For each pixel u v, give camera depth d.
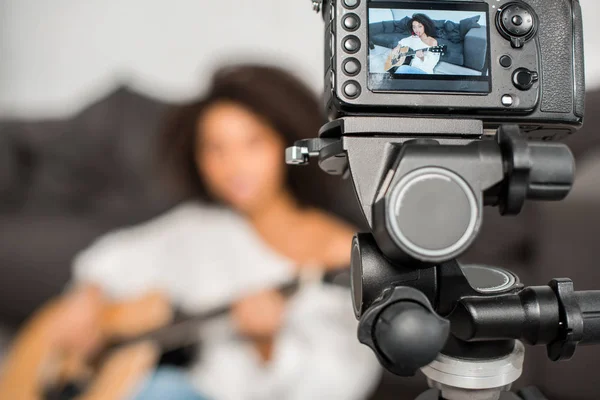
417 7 0.44
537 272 1.13
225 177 1.39
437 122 0.43
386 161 0.41
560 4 0.45
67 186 1.62
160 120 1.56
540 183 0.38
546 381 1.08
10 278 1.51
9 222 1.60
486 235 1.17
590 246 1.09
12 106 1.73
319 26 1.52
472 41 0.44
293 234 1.34
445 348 0.43
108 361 1.40
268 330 1.31
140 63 1.65
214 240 1.40
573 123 0.46
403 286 0.38
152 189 1.53
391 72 0.43
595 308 0.40
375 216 0.39
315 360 1.26
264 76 1.39
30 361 1.44
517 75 0.44
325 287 1.30
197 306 1.37
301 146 0.46
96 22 1.67
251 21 1.56
